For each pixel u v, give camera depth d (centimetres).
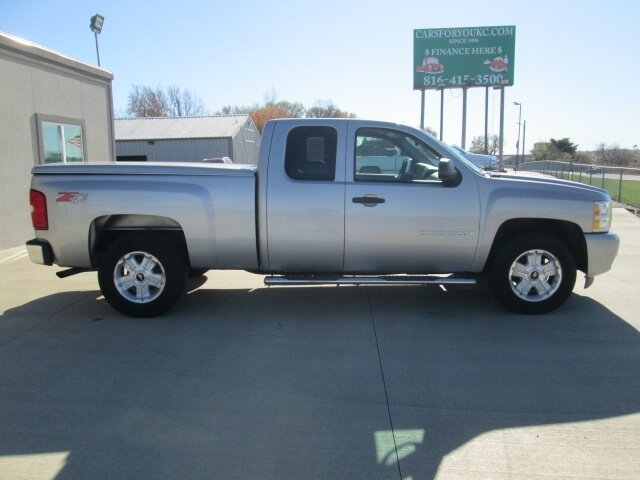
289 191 557
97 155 1392
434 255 567
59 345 504
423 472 307
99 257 600
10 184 1061
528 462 316
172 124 4094
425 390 408
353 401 391
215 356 475
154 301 574
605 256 569
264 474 305
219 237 565
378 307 616
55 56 1191
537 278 574
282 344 503
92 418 368
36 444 336
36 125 1138
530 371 440
